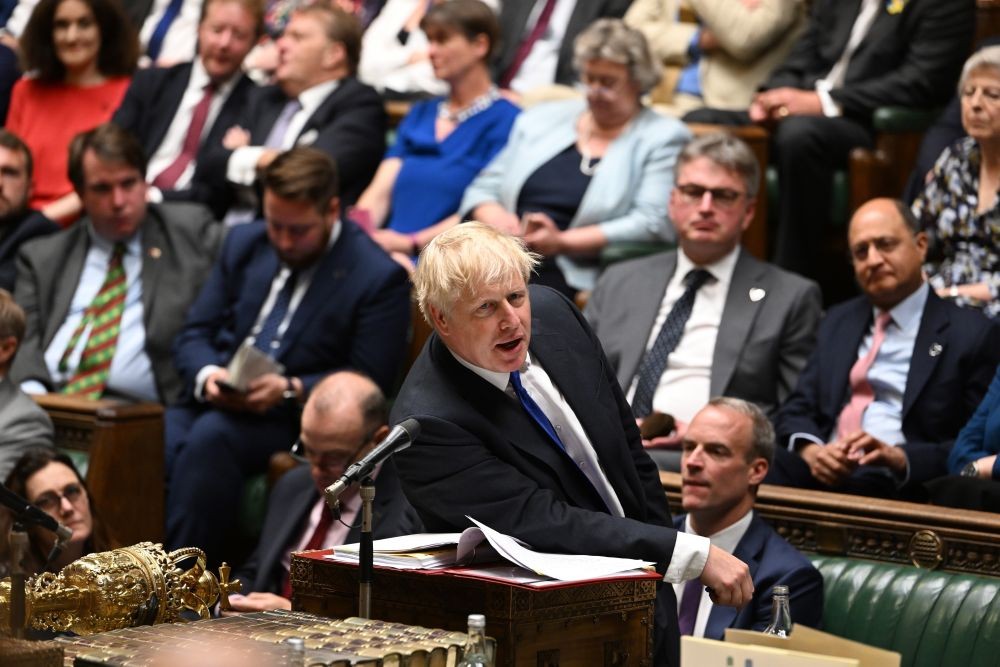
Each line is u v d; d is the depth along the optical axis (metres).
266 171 10.12
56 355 11.06
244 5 12.77
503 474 5.40
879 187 11.00
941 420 8.65
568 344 5.79
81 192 11.09
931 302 8.85
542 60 12.96
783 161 11.20
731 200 9.32
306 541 8.53
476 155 11.69
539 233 10.46
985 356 8.63
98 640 4.59
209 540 9.81
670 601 6.09
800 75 11.92
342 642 4.50
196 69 13.16
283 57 12.24
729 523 7.32
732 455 7.20
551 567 4.91
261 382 9.87
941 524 7.09
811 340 9.24
